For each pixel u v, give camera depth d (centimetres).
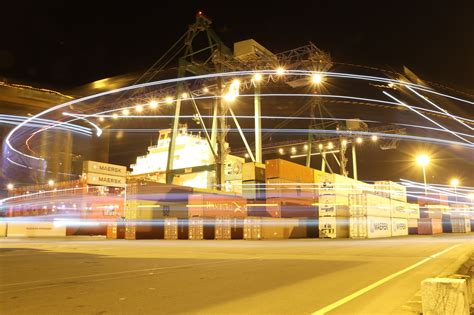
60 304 798
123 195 5150
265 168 4212
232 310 741
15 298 865
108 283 1068
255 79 5269
